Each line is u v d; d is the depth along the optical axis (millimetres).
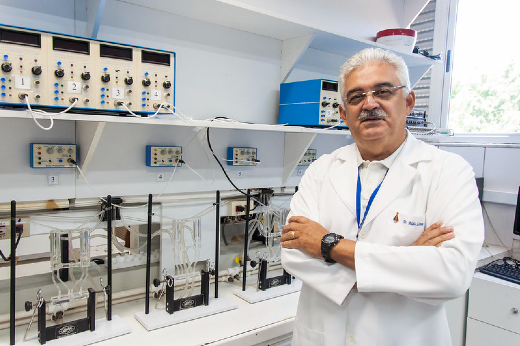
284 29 2066
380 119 1191
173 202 1952
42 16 1567
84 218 1708
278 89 2348
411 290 1053
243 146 2199
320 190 1425
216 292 1872
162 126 1894
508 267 2305
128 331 1530
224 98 2105
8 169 1532
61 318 1577
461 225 1080
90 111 1521
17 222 1557
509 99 2781
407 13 2973
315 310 1307
